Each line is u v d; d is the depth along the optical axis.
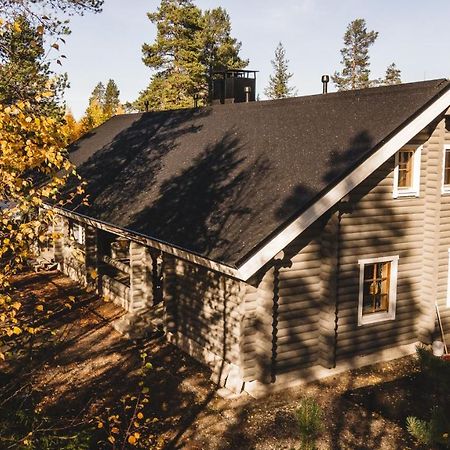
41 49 6.15
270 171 11.05
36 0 8.79
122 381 10.30
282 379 10.20
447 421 5.45
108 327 13.23
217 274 10.56
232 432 8.63
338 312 10.62
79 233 17.88
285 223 8.90
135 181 15.06
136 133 20.09
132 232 12.00
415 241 11.59
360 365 11.13
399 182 11.45
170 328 12.32
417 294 11.81
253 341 9.99
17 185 5.38
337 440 8.43
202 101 40.50
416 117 10.08
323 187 9.23
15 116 5.64
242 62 47.50
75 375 10.50
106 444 7.98
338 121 11.41
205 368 10.98
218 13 49.41
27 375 8.98
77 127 47.06
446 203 11.57
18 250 5.67
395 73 68.38
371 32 61.38
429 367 6.04
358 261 10.73
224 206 10.70
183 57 40.00
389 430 8.75
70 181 17.80
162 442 8.06
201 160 13.91
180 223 11.07
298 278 10.17
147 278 13.98
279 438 8.48
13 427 6.40
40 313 14.04
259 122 14.09
